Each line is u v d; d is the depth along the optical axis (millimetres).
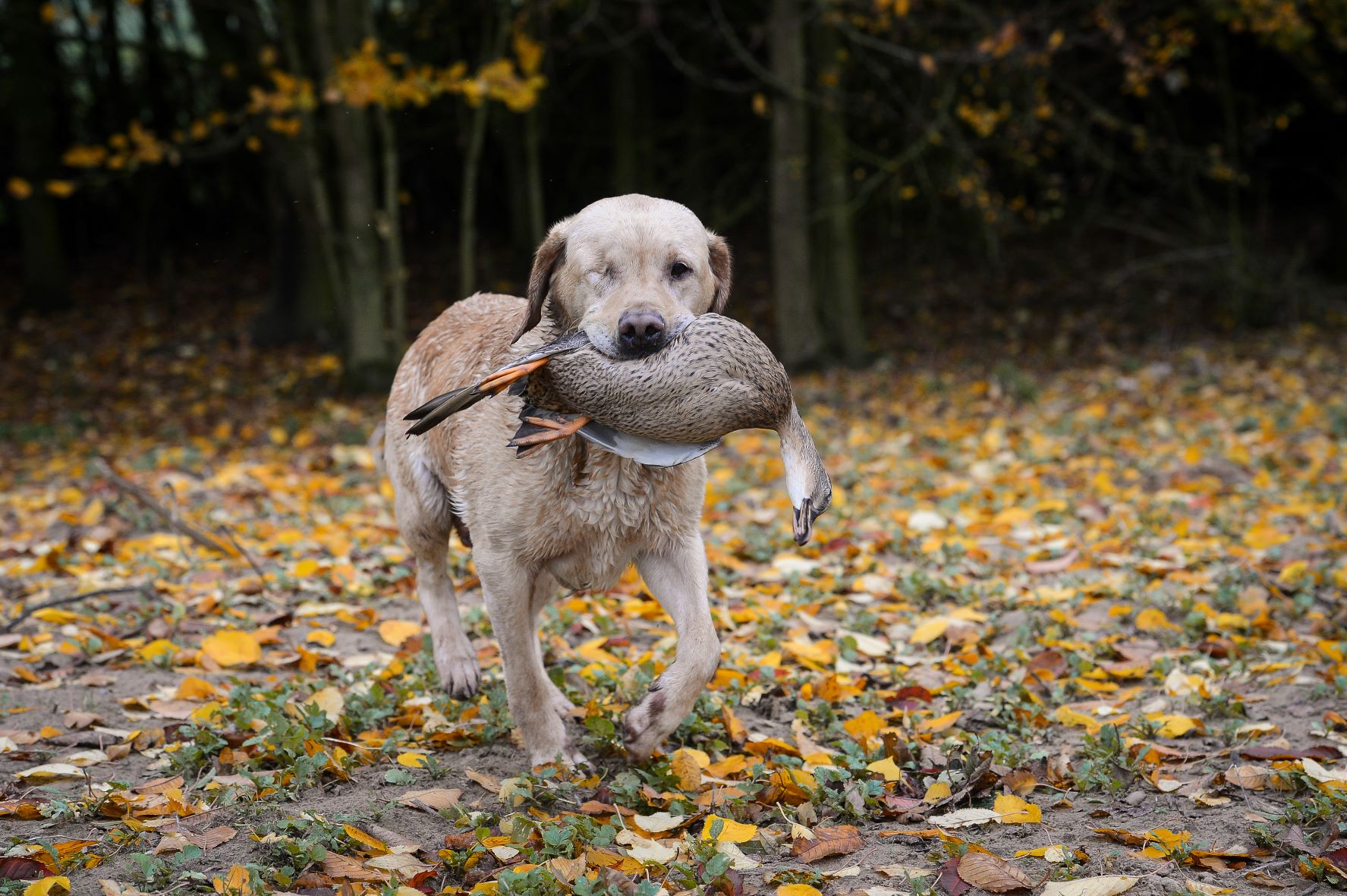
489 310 5742
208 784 4422
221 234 31828
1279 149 28156
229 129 29203
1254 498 9461
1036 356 20453
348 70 14211
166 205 31219
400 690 5426
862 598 7066
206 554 8117
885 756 4762
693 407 3838
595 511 4562
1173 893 3594
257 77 20172
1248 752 4621
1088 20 19219
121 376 20391
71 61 30016
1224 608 6512
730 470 11859
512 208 27453
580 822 4062
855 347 19891
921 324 23406
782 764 4590
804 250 19391
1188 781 4477
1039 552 7965
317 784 4559
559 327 4797
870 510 9555
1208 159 22391
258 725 4879
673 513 4660
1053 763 4562
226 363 20656
